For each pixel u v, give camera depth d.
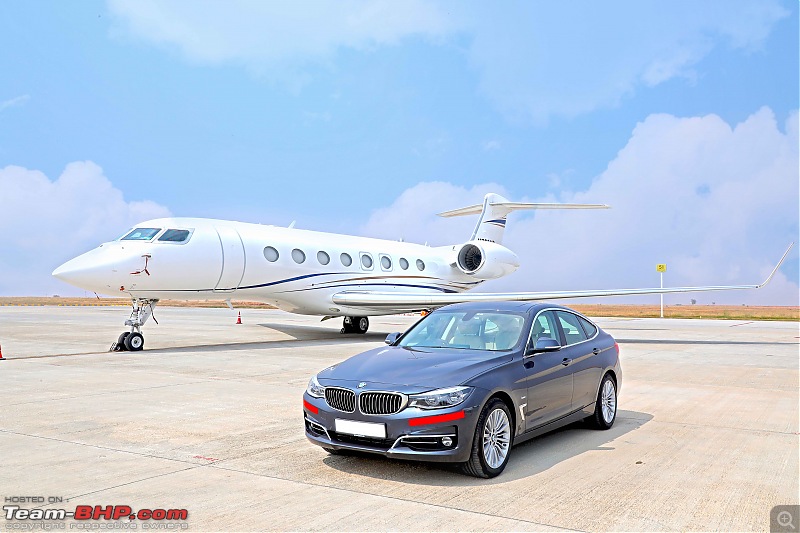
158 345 18.64
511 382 5.82
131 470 5.54
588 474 5.56
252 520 4.39
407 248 25.36
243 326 29.17
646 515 4.54
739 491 5.10
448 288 26.53
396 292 23.75
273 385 10.49
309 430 5.97
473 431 5.27
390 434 5.31
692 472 5.63
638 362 14.45
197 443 6.52
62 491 4.98
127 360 14.25
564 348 6.91
